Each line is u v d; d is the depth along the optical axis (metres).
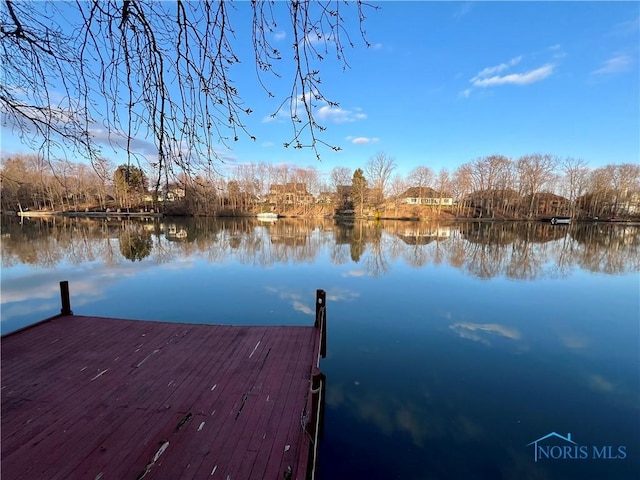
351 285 12.36
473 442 4.36
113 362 4.90
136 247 20.45
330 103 1.72
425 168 57.97
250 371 4.66
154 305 9.70
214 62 1.64
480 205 54.78
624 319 9.05
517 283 13.02
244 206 56.41
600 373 6.18
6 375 4.50
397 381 5.79
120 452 3.12
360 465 3.95
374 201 54.97
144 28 1.55
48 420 3.57
